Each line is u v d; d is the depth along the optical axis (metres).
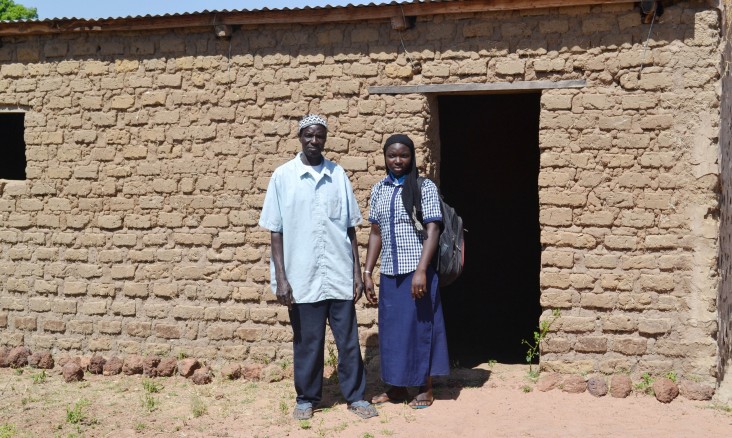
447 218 6.46
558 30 7.04
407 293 6.36
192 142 7.93
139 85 8.03
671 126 6.81
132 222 8.11
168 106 7.97
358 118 7.53
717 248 6.76
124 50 8.07
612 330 6.99
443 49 7.31
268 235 7.77
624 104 6.91
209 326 7.96
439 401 6.65
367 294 6.61
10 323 8.53
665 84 6.81
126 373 7.84
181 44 7.92
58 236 8.32
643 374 6.93
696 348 6.79
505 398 6.70
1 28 8.21
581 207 7.03
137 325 8.14
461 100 11.12
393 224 6.39
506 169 11.18
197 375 7.48
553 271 7.10
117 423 6.35
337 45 7.56
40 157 8.34
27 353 8.24
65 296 8.34
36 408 6.80
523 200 11.20
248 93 7.77
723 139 6.95
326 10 7.41
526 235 11.25
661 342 6.89
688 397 6.62
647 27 6.84
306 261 6.27
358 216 6.52
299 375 6.39
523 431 5.90
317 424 6.17
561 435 5.81
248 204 7.81
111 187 8.14
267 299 7.82
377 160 7.50
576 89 7.01
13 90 8.38
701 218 6.76
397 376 6.36
